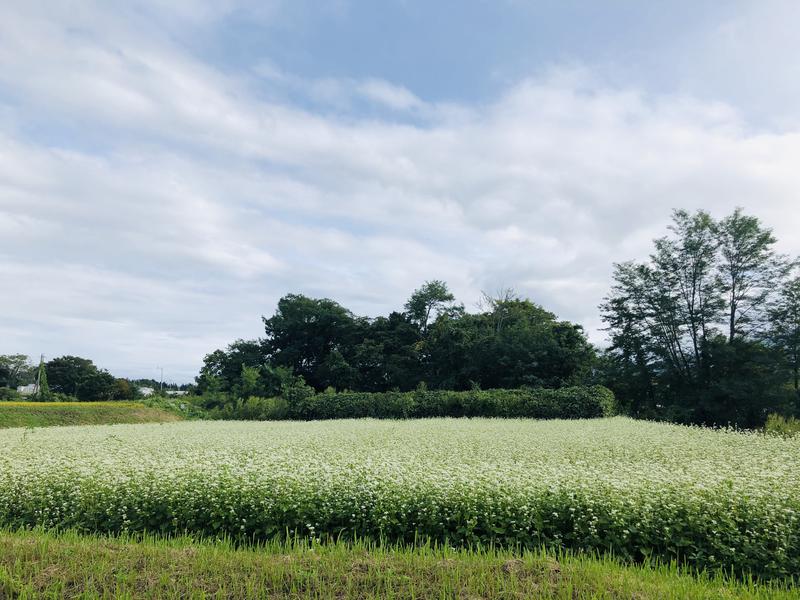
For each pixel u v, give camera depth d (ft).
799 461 39.81
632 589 20.33
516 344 148.77
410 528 27.55
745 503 26.27
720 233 135.54
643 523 25.57
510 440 54.44
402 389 172.04
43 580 21.86
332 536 27.76
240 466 36.94
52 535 28.53
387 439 56.70
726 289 134.00
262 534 28.32
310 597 20.35
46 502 32.35
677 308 135.03
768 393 113.60
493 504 27.84
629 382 135.74
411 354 178.81
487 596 20.04
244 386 153.07
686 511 26.00
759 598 20.11
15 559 23.81
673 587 20.70
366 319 204.95
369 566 22.56
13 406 117.70
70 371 257.75
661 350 131.75
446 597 19.93
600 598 19.67
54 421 112.37
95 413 121.08
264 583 21.52
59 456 43.39
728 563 23.84
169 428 80.12
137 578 21.90
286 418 115.44
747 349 124.47
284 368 160.45
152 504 30.50
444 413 106.01
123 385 232.53
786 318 126.11
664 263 140.97
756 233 131.54
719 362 123.95
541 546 25.68
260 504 29.07
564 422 85.15
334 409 111.45
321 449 48.24
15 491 33.83
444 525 27.07
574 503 27.37
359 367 183.62
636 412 132.57
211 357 191.62
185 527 29.30
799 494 27.94
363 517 27.96
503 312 183.62
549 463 39.60
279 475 32.07
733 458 40.98
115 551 24.82
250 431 70.85
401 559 23.47
